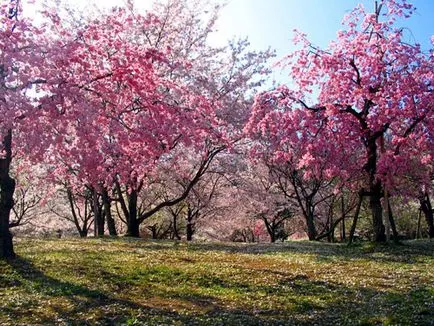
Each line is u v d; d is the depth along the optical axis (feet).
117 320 35.42
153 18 83.56
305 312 37.93
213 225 159.94
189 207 151.12
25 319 35.19
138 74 53.72
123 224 183.93
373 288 45.91
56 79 47.21
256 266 59.67
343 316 35.63
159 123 56.13
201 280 49.67
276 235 181.16
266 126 82.17
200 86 100.42
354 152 86.33
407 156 75.31
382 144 81.76
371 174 80.53
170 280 49.55
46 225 175.42
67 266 53.78
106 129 55.98
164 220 171.63
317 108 79.87
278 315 36.96
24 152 54.70
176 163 108.27
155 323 34.37
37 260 56.34
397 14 80.79
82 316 36.27
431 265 59.82
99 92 54.03
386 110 73.31
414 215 168.86
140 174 78.64
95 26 53.11
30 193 147.64
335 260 65.62
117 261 58.95
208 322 34.78
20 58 45.06
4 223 56.29
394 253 71.77
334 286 47.52
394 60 77.15
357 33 82.02
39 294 42.09
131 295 43.24
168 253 70.08
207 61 108.99
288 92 82.84
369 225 167.43
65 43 50.57
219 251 76.59
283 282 49.47
